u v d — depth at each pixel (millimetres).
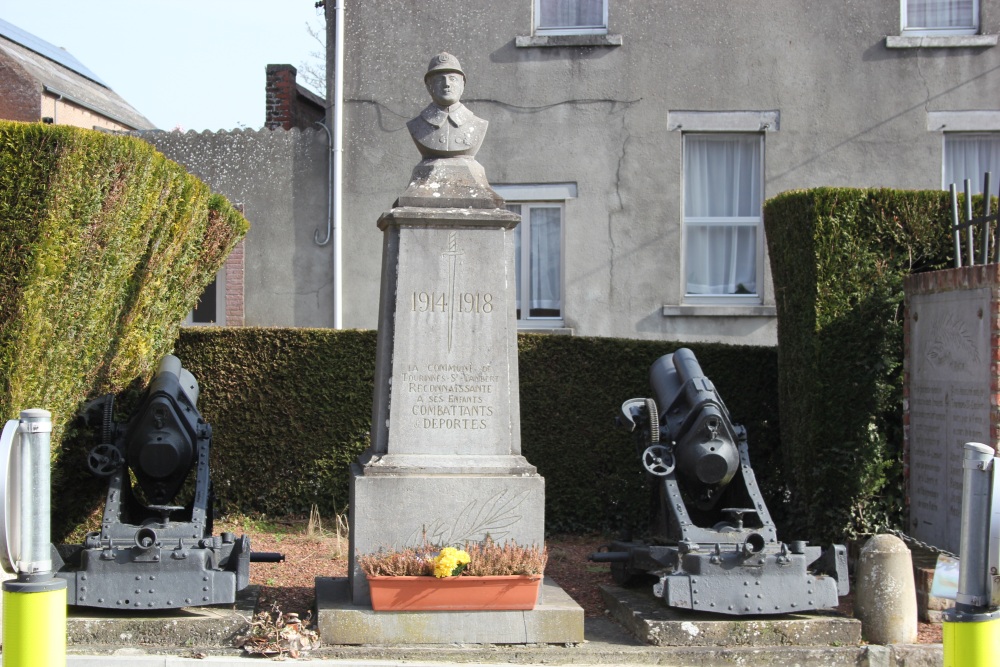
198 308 14750
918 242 10062
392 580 7215
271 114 18203
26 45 23094
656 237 14477
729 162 14789
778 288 11047
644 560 8617
